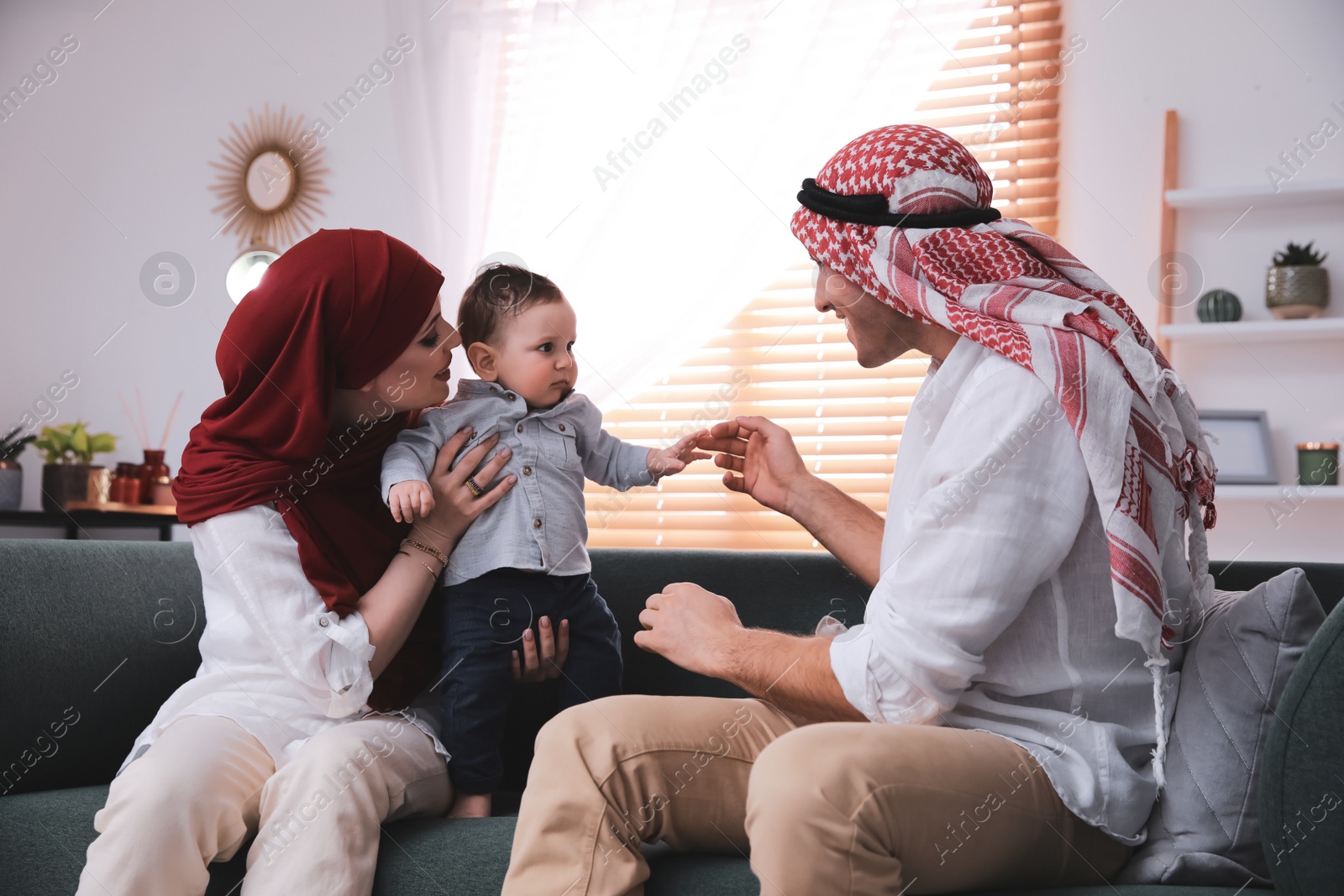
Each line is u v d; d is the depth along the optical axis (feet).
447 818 3.56
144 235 9.51
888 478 7.57
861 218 3.38
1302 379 7.21
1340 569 4.20
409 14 8.46
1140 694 2.94
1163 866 2.79
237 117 9.40
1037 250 3.33
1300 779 2.51
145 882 2.97
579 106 8.14
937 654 2.69
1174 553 2.96
